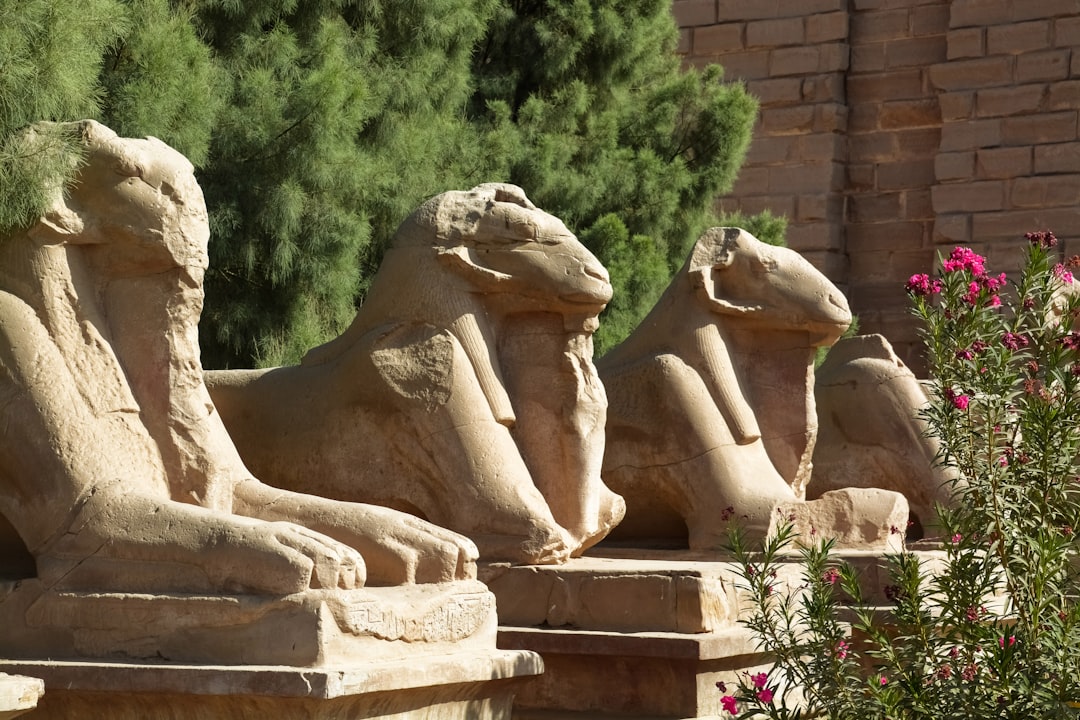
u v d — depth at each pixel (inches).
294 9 936.9
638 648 543.8
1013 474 494.9
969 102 1396.4
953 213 1401.3
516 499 569.3
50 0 529.0
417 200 951.6
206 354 904.9
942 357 505.4
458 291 589.6
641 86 1227.9
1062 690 454.6
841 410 795.4
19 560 493.4
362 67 946.7
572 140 1103.0
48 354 478.9
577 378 599.8
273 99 850.8
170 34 789.2
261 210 842.2
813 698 484.4
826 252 1448.1
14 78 512.4
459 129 1018.7
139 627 447.2
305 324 894.4
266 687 418.9
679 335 698.8
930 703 467.5
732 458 675.4
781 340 709.3
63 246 489.4
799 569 626.2
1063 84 1360.7
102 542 460.1
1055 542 475.2
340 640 433.4
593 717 553.6
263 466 604.4
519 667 485.1
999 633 479.5
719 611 553.9
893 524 670.5
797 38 1467.8
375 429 586.9
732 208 1485.0
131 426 486.9
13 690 372.5
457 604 477.1
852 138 1466.5
